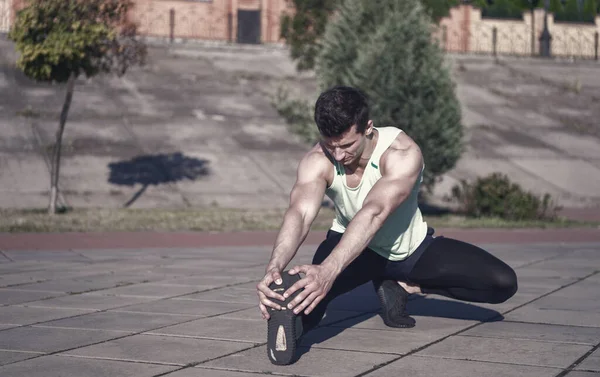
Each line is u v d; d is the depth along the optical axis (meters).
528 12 39.00
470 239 12.32
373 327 5.14
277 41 35.84
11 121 19.72
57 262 8.84
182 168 18.52
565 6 42.19
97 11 14.08
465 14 37.84
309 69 20.94
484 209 15.91
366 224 3.96
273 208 16.67
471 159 21.39
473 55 33.59
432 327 5.13
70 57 13.70
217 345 4.56
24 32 13.73
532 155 22.44
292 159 19.98
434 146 15.23
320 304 4.48
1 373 3.89
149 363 4.11
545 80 31.02
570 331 5.00
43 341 4.65
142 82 24.52
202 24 34.94
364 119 4.01
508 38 38.50
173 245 11.08
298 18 20.55
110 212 14.88
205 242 11.48
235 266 8.55
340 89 4.02
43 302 6.10
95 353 4.34
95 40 13.88
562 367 4.04
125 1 14.42
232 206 16.72
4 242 10.95
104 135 19.78
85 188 16.75
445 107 15.29
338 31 16.31
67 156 18.22
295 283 3.78
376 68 15.09
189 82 25.17
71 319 5.38
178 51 29.00
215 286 7.02
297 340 4.14
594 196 19.94
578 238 12.62
